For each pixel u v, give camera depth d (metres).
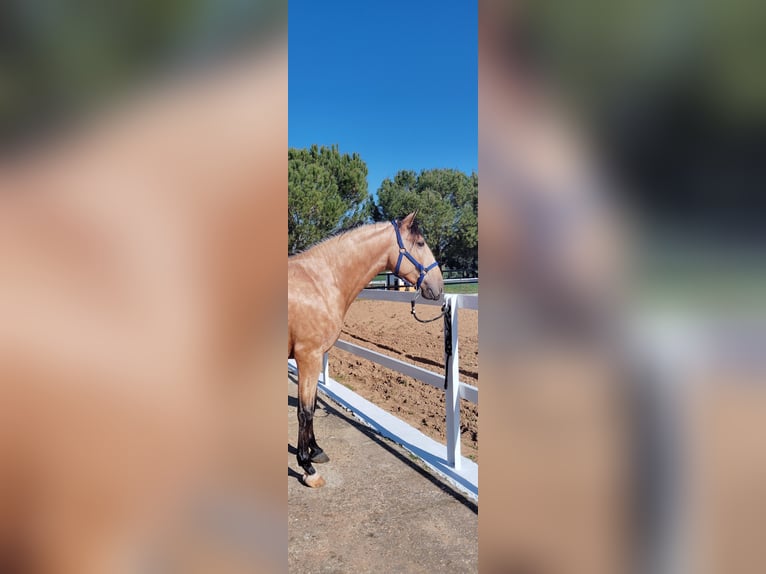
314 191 20.38
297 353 2.91
